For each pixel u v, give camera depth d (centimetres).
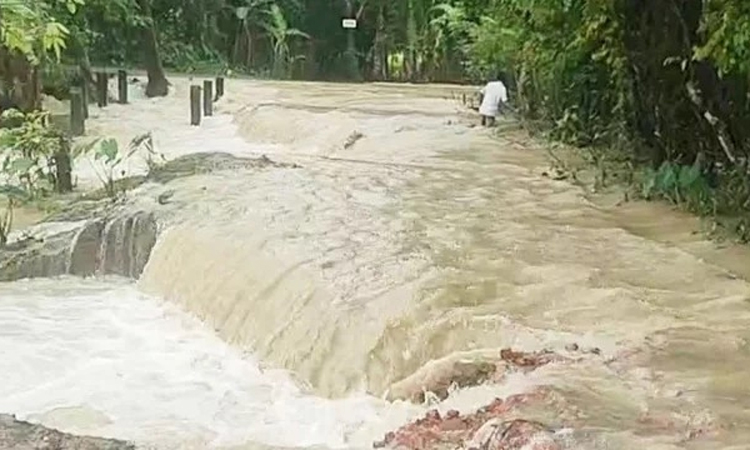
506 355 646
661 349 654
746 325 711
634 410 541
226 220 1039
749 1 968
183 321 926
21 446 502
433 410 587
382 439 561
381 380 702
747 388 583
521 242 961
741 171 1134
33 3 1443
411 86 3041
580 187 1290
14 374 775
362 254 892
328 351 748
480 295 779
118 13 2502
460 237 973
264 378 764
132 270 1093
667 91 1273
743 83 1134
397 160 1534
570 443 484
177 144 1906
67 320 922
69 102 2075
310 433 625
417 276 820
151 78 2595
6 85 1678
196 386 748
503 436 495
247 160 1443
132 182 1323
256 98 2492
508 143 1730
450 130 1880
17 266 1080
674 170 1195
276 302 833
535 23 1684
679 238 1005
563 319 727
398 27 3591
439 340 703
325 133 1838
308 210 1084
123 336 877
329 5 3772
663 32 1247
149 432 630
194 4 3481
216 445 566
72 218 1180
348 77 3709
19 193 1327
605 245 960
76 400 716
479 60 2227
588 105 1683
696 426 520
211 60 3484
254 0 3650
